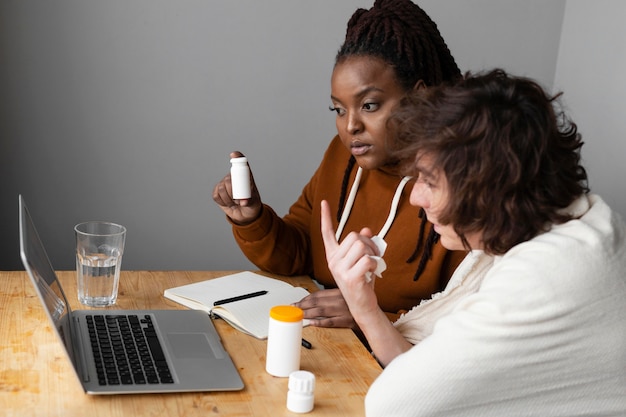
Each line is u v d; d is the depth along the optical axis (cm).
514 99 100
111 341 125
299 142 278
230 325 141
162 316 139
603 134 274
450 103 101
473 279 134
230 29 263
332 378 122
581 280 96
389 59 154
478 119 98
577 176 104
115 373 114
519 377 98
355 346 136
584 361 98
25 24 246
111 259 141
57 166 259
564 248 98
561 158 101
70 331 124
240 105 270
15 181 257
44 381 112
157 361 119
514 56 290
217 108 268
